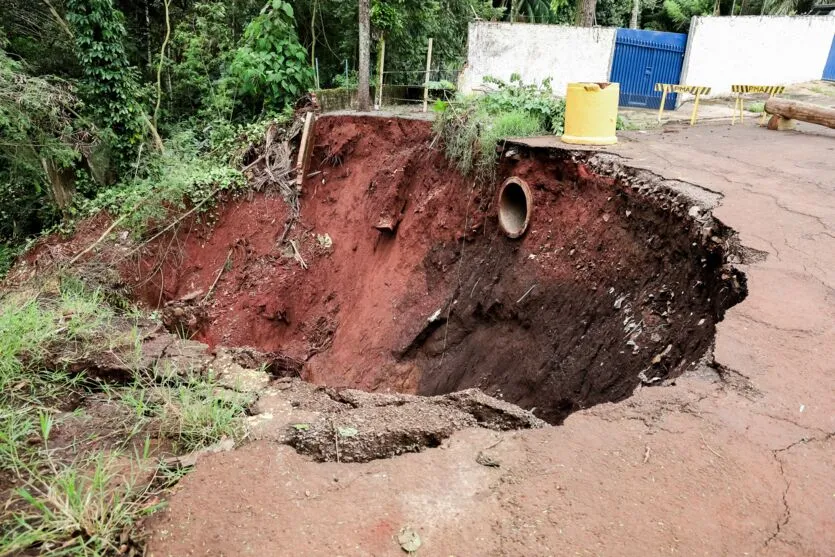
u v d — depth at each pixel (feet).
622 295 19.60
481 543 6.15
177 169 40.16
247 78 46.14
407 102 54.13
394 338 30.04
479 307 27.12
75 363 10.69
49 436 8.45
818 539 6.24
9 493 7.06
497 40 46.11
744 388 9.15
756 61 47.06
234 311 36.35
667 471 7.29
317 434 8.54
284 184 40.14
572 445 7.88
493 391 23.97
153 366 10.94
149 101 50.39
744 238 14.76
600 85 25.07
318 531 6.31
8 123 33.78
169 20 58.13
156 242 37.27
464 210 29.66
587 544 6.10
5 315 11.50
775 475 7.26
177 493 6.95
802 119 30.81
